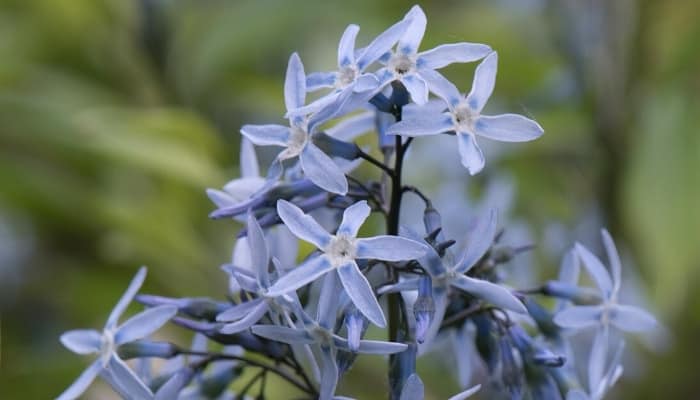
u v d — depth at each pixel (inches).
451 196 15.8
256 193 11.6
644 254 15.9
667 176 15.4
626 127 16.2
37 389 15.2
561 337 12.1
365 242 11.2
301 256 13.3
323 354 11.2
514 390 11.7
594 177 16.7
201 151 16.3
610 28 16.5
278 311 11.3
